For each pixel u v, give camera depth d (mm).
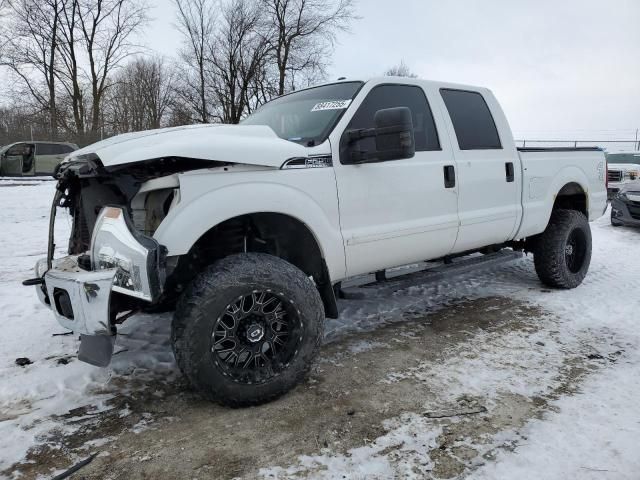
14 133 28344
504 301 4773
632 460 2250
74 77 30766
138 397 2910
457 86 4234
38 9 29031
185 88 28516
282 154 2910
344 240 3223
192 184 2613
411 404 2791
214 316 2584
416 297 4934
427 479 2150
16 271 5918
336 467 2244
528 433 2477
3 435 2514
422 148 3814
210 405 2805
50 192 14219
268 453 2354
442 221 3822
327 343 3734
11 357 3455
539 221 4754
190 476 2195
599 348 3578
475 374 3166
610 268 6156
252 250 3143
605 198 5676
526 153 4672
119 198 2846
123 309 2758
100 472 2229
